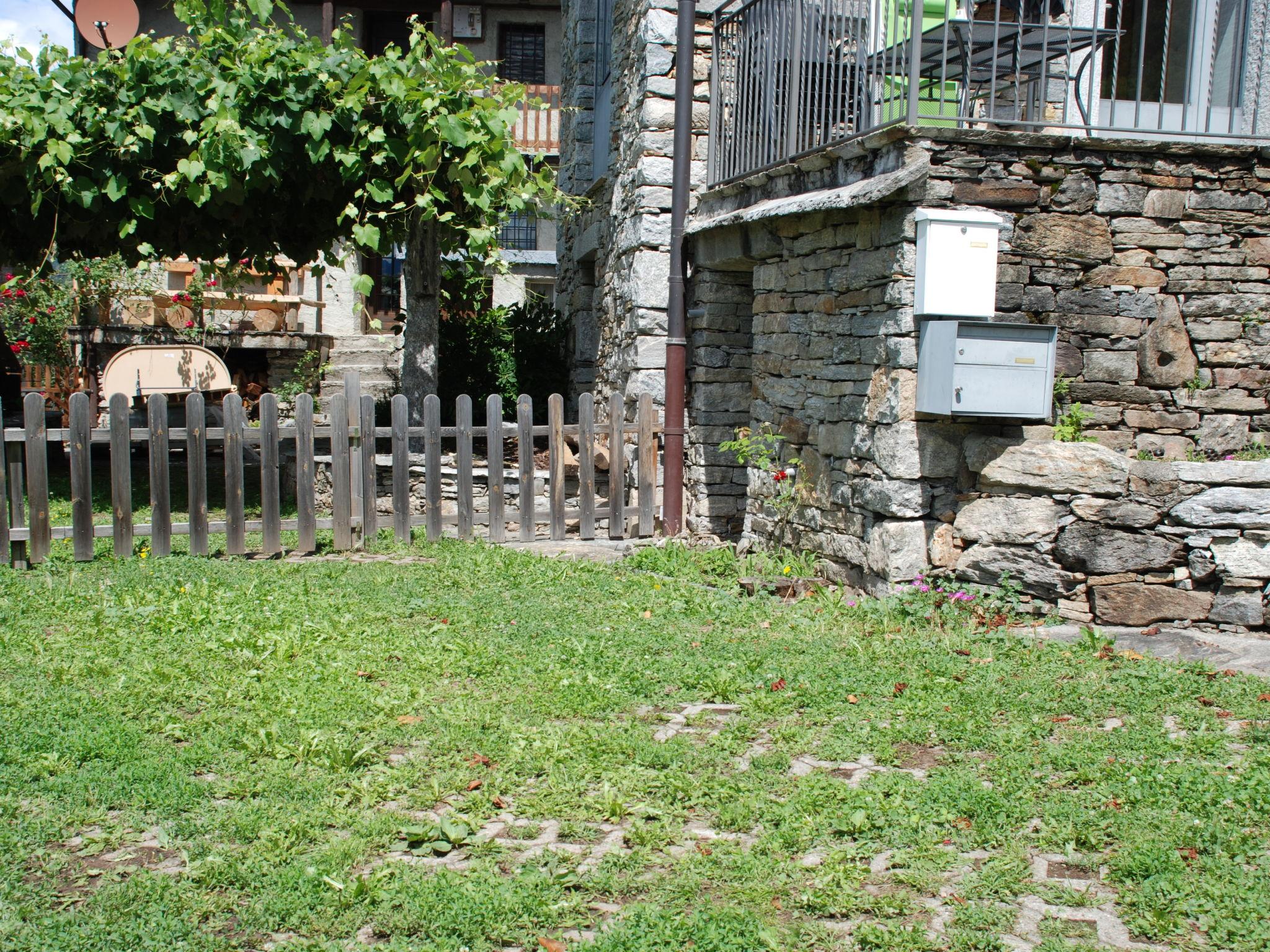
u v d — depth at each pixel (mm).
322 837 3232
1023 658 4859
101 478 10828
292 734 3928
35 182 7738
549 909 2836
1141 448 5863
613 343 9508
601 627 5488
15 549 6973
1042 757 3770
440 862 3139
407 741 3928
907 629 5301
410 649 4977
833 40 6770
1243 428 5910
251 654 4805
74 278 12648
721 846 3205
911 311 5555
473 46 19219
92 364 12320
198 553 7277
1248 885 2928
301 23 18547
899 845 3215
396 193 8406
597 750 3826
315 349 12906
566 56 12711
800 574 6527
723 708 4371
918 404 5582
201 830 3254
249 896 2920
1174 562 5426
